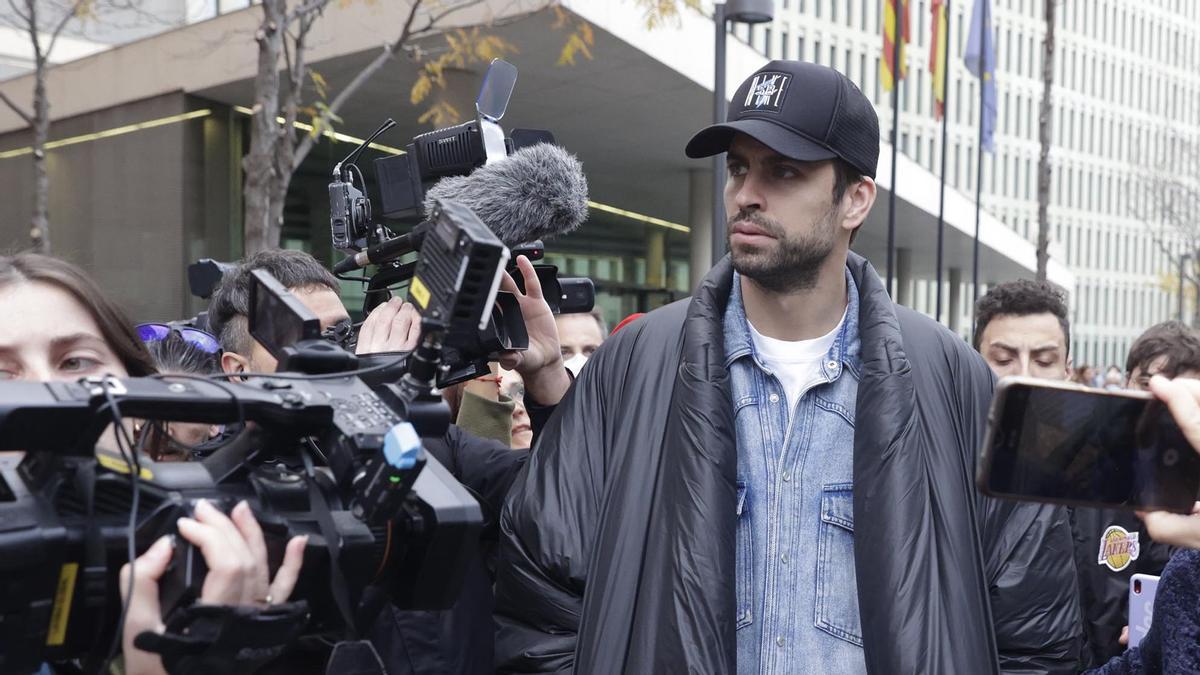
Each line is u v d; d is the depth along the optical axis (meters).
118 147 13.11
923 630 1.76
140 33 14.68
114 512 1.23
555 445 2.09
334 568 1.28
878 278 2.11
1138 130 61.88
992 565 1.94
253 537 1.23
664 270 23.06
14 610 1.14
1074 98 56.97
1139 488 1.33
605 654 1.86
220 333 2.60
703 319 2.05
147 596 1.20
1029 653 1.94
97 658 1.23
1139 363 3.61
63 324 1.62
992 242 28.92
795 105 1.95
